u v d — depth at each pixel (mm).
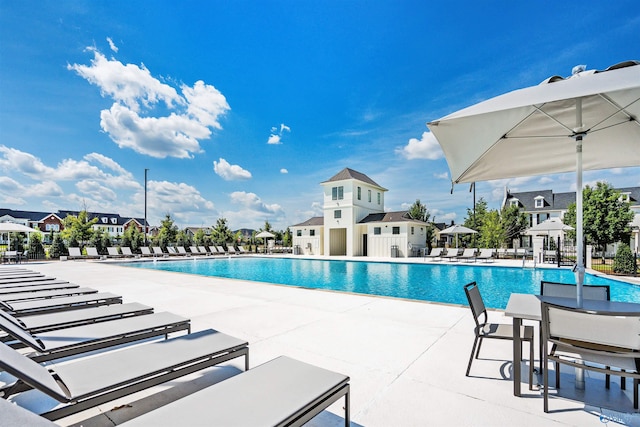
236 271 17141
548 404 2422
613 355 2189
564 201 31000
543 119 2918
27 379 1598
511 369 3062
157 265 20266
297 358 3334
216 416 1595
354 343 3785
